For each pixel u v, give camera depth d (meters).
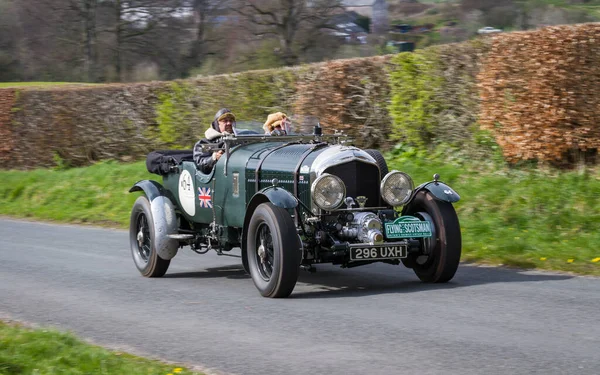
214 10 48.75
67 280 10.14
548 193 12.03
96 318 7.74
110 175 19.64
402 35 43.16
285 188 8.73
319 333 6.64
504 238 10.87
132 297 8.81
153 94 21.81
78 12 48.72
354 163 8.54
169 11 48.88
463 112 15.02
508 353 5.75
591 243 10.05
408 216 8.43
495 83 13.59
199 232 10.52
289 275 8.04
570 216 11.25
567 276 8.90
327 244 8.38
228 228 9.66
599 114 12.48
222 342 6.52
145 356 6.20
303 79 17.77
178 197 10.61
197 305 8.16
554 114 12.62
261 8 45.12
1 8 50.44
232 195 9.41
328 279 9.48
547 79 12.65
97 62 49.16
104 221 16.69
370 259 8.16
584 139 12.55
